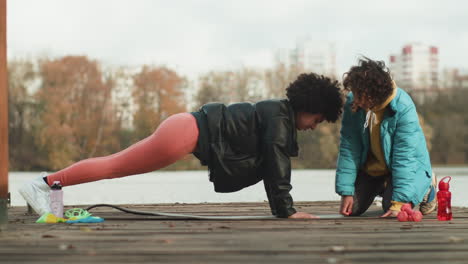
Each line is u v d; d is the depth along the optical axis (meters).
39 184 4.47
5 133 3.96
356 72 4.27
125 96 41.41
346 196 4.66
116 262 2.55
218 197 9.62
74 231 3.60
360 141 4.66
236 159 4.37
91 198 9.82
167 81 42.06
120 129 41.00
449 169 38.72
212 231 3.59
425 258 2.66
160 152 4.41
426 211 4.84
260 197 9.53
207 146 4.37
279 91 44.22
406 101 4.48
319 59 71.12
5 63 3.98
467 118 49.06
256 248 2.90
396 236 3.37
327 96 4.41
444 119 48.56
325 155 37.81
